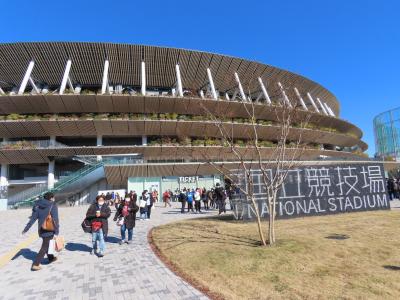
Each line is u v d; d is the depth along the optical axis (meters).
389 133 64.06
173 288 6.74
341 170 17.72
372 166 18.30
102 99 43.56
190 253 9.42
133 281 7.37
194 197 25.02
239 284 6.74
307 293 6.04
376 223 12.98
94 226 10.27
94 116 43.41
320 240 10.02
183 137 43.62
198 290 6.59
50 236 9.15
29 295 6.77
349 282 6.50
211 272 7.62
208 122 42.12
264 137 49.47
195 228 14.08
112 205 33.41
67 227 17.47
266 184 10.19
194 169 43.47
